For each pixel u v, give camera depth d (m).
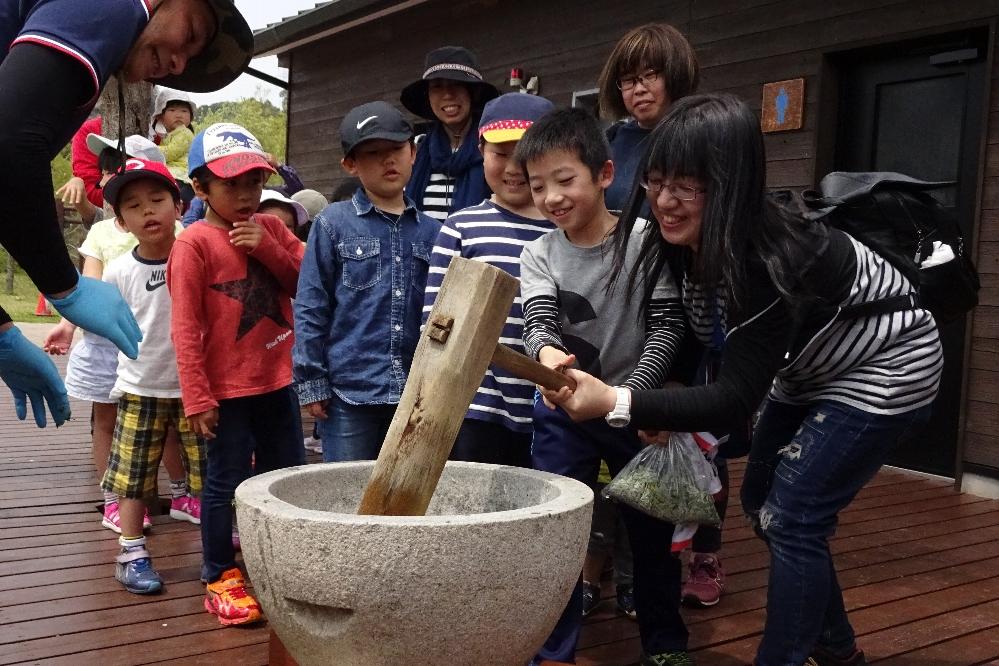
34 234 1.61
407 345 3.11
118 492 3.26
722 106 1.97
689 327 2.45
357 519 1.45
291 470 1.90
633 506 2.34
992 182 4.85
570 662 2.38
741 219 1.93
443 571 1.43
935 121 5.19
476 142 3.78
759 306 1.99
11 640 2.78
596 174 2.45
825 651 2.56
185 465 3.56
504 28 7.71
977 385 4.98
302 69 10.34
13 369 1.97
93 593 3.21
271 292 3.23
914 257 2.33
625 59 3.12
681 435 2.35
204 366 3.06
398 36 8.86
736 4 5.93
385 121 3.10
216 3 1.91
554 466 2.51
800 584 2.25
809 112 5.54
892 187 2.37
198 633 2.91
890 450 2.32
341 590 1.45
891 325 2.24
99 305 1.82
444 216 3.94
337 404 3.05
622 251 2.25
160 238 3.41
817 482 2.27
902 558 3.83
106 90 6.86
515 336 2.81
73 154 5.71
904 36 5.08
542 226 2.91
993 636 3.02
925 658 2.83
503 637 1.53
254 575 1.58
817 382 2.35
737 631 3.01
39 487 4.62
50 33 1.55
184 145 6.07
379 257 3.10
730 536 4.12
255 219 3.34
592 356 2.52
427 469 1.63
